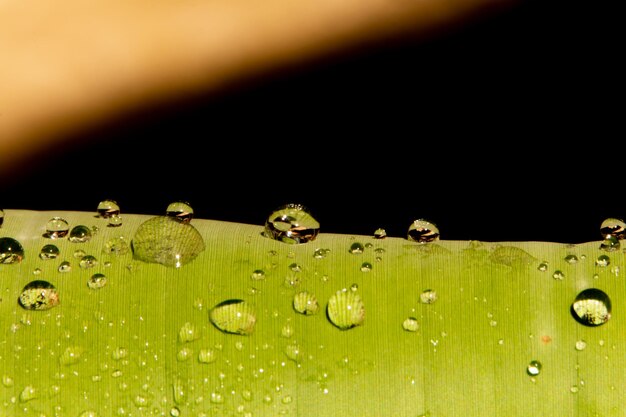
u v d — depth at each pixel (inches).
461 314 8.6
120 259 8.6
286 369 8.5
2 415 8.4
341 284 8.6
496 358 8.5
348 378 8.5
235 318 8.5
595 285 8.6
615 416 8.5
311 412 8.5
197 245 8.6
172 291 8.5
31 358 8.5
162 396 8.5
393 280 8.6
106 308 8.5
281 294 8.6
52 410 8.5
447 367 8.5
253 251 8.6
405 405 8.5
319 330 8.5
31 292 8.5
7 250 8.5
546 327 8.5
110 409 8.5
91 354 8.5
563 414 8.5
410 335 8.5
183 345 8.5
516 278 8.6
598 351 8.5
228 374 8.5
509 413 8.5
